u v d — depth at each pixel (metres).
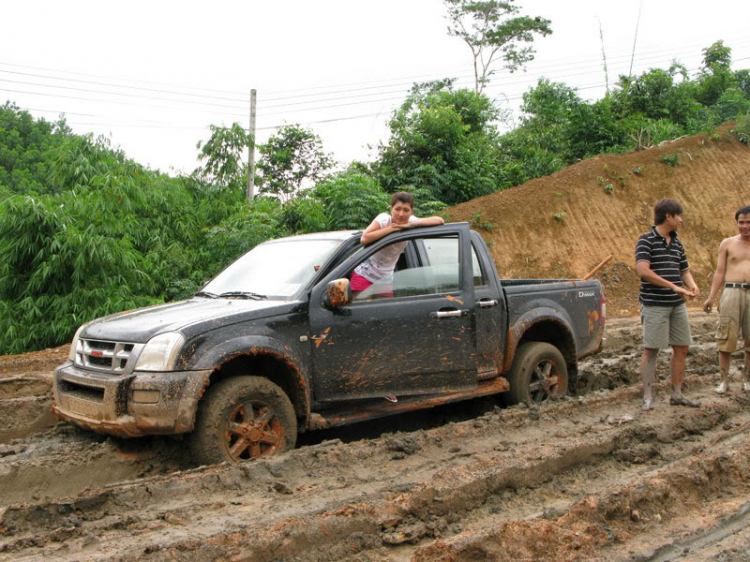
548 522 3.53
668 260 5.91
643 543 3.45
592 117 24.88
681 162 20.92
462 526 3.67
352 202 13.73
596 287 6.90
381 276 5.21
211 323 4.38
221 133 15.73
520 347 6.17
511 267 16.56
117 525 3.47
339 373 4.90
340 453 4.53
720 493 4.18
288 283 5.05
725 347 6.38
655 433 5.14
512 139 24.58
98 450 4.48
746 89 33.38
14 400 6.01
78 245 10.97
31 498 4.04
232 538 3.26
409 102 21.16
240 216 13.29
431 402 5.35
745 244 6.37
